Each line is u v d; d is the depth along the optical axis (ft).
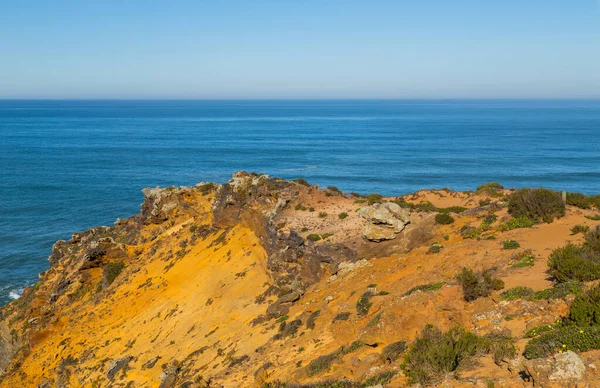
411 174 501.56
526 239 102.83
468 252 100.37
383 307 76.79
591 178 465.06
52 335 156.87
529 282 76.54
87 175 492.54
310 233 132.16
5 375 146.61
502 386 44.50
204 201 202.28
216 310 127.95
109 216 343.05
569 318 56.49
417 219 127.95
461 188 431.43
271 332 100.68
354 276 108.37
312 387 59.52
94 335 145.59
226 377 86.89
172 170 528.63
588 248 82.43
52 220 330.75
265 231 148.97
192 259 162.61
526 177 475.31
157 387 103.81
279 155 646.74
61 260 206.59
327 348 76.54
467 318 67.26
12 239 289.74
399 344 63.57
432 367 51.31
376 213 119.44
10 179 464.24
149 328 135.85
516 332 59.31
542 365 42.73
